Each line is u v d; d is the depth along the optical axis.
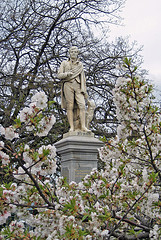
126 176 4.20
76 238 2.94
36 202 3.40
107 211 3.38
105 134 13.20
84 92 8.48
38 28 12.73
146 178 3.52
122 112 3.71
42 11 12.78
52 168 3.33
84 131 8.28
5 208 2.99
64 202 3.42
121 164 3.92
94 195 3.87
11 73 12.40
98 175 4.07
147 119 3.87
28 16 12.53
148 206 3.45
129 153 4.02
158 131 3.97
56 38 13.38
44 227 3.42
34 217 3.51
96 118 13.89
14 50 12.09
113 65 14.24
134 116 3.70
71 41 13.65
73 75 8.43
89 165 7.97
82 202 3.76
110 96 13.89
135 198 3.39
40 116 3.15
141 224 3.82
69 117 8.41
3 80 11.59
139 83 3.66
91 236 3.03
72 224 2.93
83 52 13.99
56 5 12.94
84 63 14.20
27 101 11.51
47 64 13.26
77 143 7.87
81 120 8.38
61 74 8.33
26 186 3.42
